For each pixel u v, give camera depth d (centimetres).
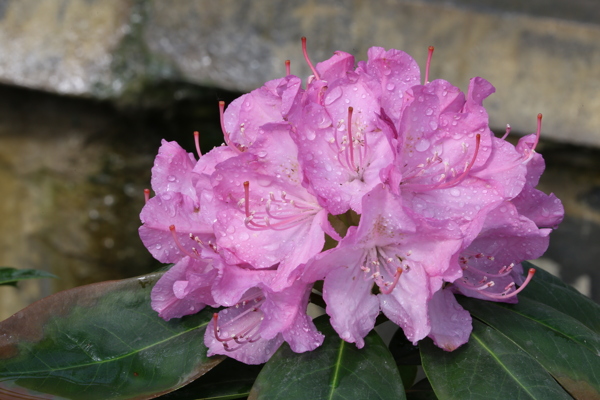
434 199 49
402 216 46
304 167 47
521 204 50
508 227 49
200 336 51
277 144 49
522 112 103
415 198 49
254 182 49
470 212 49
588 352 50
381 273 48
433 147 49
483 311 51
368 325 48
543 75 103
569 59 103
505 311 51
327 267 47
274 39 106
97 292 53
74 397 49
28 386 49
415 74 50
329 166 48
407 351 56
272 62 105
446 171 49
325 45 105
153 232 50
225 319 50
